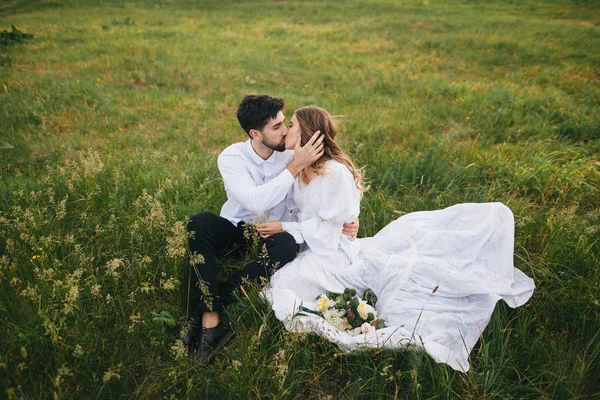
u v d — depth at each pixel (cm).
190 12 1747
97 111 640
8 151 485
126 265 296
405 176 449
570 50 1036
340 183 269
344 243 287
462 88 773
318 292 273
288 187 276
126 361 240
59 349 228
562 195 411
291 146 281
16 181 403
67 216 354
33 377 224
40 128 571
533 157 479
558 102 673
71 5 1866
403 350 242
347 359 246
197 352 247
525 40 1147
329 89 819
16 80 709
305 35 1324
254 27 1444
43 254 284
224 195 395
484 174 454
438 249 293
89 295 266
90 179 392
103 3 1919
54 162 466
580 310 272
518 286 287
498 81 845
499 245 299
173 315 275
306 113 278
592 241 329
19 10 1725
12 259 291
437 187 430
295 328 246
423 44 1165
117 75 799
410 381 234
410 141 560
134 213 353
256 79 868
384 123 614
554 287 300
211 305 253
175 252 270
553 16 1612
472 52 1059
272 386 227
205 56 971
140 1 1991
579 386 228
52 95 659
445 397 222
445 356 234
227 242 313
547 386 228
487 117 636
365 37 1278
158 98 712
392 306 264
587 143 546
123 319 261
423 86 806
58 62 863
